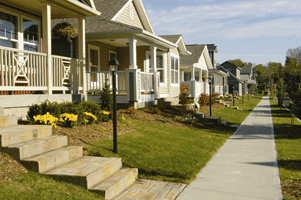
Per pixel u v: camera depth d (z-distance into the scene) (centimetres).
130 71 1259
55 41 1261
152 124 1095
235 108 2717
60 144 561
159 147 783
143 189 507
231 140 1101
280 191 523
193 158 730
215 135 1161
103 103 973
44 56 834
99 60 1476
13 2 936
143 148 738
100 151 629
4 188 369
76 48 1248
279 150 901
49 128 584
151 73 1466
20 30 985
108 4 1561
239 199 483
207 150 851
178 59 2042
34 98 775
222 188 537
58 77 920
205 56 2912
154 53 1502
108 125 868
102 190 430
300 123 1772
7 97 691
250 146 973
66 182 435
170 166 642
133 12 1658
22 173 420
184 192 512
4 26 923
